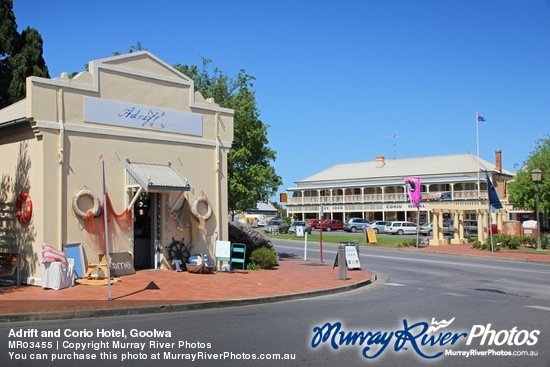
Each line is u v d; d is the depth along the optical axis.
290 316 11.07
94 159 15.75
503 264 25.52
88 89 15.73
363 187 71.50
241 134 24.42
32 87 14.52
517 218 58.47
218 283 15.46
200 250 18.33
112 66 16.34
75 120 15.41
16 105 18.75
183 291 13.70
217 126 19.23
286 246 35.72
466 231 46.28
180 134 18.08
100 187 15.80
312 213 78.00
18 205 15.26
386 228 57.44
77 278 14.91
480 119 54.28
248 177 24.45
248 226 22.33
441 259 27.95
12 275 15.27
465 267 23.62
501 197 66.38
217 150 19.09
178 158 17.92
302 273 19.08
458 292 15.48
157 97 17.53
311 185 78.25
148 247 17.84
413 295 14.74
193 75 26.59
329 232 60.66
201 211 18.45
